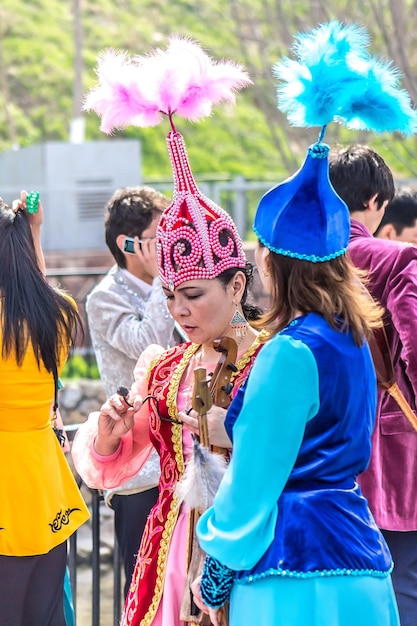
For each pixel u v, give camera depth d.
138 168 18.33
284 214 3.04
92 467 3.84
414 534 4.53
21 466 4.00
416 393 4.18
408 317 4.16
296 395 2.91
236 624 3.02
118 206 5.05
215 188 16.17
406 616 4.48
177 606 3.54
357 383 3.02
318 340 2.97
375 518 4.44
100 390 11.07
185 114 3.65
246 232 16.28
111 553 8.58
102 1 32.41
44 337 4.00
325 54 3.06
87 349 12.07
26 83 29.42
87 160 18.14
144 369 3.90
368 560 2.99
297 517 2.95
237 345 3.56
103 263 16.28
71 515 4.21
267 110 17.80
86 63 30.05
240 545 2.94
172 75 3.56
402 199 5.36
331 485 3.01
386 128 3.18
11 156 18.97
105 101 3.65
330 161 4.59
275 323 3.13
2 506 3.97
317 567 2.91
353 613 2.94
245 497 2.93
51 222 17.47
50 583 4.11
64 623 4.18
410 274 4.21
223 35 28.19
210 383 3.48
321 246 3.03
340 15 15.88
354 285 3.12
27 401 4.01
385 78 3.15
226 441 3.32
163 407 3.64
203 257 3.43
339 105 3.06
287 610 2.92
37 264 4.20
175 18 30.81
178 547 3.57
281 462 2.92
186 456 3.60
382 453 4.45
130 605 3.68
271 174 25.91
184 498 3.29
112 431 3.72
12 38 30.50
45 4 32.06
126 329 4.91
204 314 3.46
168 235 3.47
